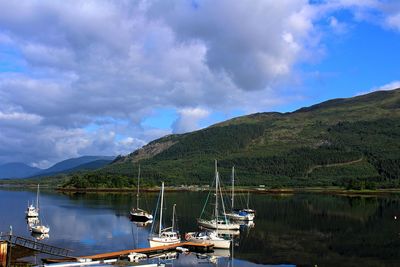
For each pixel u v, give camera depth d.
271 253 74.06
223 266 63.72
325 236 92.62
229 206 161.00
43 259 57.22
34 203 163.38
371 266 65.25
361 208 155.50
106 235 88.56
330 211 144.38
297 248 78.75
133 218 115.00
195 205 163.25
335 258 70.44
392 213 137.88
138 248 74.19
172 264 64.19
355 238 89.94
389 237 91.19
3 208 143.12
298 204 172.75
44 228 87.94
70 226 100.19
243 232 98.44
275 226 108.44
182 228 102.31
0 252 51.69
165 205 161.88
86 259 55.75
